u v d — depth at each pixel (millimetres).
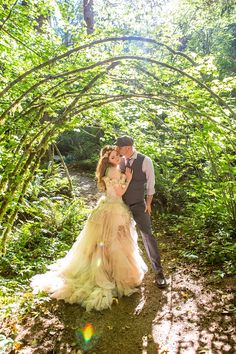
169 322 3340
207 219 5844
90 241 3850
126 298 3789
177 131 5535
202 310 3482
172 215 6637
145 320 3396
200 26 10094
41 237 5441
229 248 4523
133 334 3182
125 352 2941
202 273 4285
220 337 3041
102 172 3918
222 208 5301
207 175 5645
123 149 3881
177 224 6305
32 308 3545
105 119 5547
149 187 3959
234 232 5172
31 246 5270
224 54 10594
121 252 3799
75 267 3910
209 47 10812
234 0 8781
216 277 4090
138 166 3904
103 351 2951
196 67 3551
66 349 2967
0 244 3912
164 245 5445
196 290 3885
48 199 6383
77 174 10484
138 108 5727
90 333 3184
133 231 3980
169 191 6965
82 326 3285
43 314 3457
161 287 3998
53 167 8555
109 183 3881
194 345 2973
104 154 3916
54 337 3121
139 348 2990
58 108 4723
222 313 3381
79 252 3920
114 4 9344
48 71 4391
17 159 3721
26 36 4477
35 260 4832
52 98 3441
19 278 4316
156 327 3275
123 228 3844
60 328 3252
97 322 3355
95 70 3936
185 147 5539
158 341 3072
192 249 5082
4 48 4289
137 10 7832
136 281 3943
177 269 4516
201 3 9703
